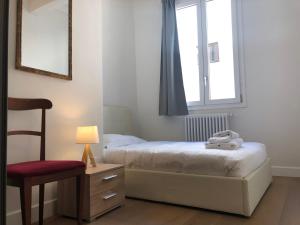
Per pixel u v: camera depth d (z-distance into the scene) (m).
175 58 3.75
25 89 1.89
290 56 3.12
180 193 2.11
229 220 1.79
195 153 2.09
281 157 3.13
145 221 1.83
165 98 3.73
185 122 3.64
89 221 1.84
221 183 1.92
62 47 2.22
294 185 2.63
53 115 2.12
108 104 3.54
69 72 2.27
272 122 3.19
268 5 3.26
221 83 3.59
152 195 2.26
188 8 3.86
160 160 2.24
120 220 1.87
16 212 1.75
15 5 1.85
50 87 2.10
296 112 3.07
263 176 2.35
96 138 2.09
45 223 1.87
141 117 4.15
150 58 4.10
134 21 4.24
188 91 3.83
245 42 3.38
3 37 0.65
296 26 3.09
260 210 1.96
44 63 2.04
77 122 2.35
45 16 2.08
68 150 2.23
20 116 1.84
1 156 0.64
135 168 2.39
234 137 2.38
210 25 3.69
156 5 4.08
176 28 3.78
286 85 3.13
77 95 2.38
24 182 1.35
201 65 3.68
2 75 0.65
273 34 3.22
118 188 2.16
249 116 3.33
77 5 2.45
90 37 2.59
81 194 1.74
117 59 3.77
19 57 1.83
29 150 1.89
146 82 4.13
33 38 1.96
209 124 3.44
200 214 1.93
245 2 3.40
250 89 3.33
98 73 2.66
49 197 2.04
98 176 1.94
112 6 3.73
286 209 1.95
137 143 3.14
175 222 1.79
